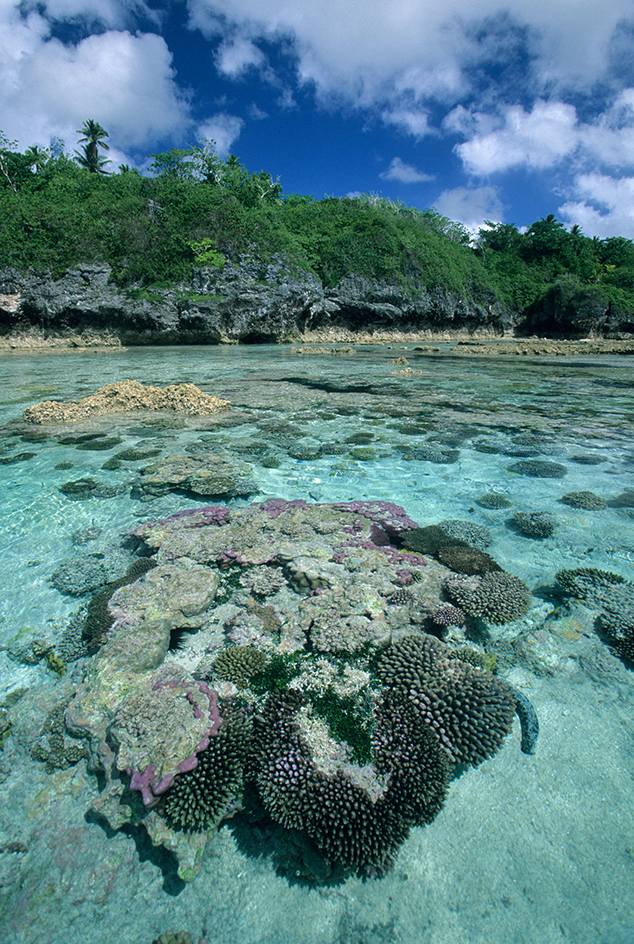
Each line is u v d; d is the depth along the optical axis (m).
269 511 6.14
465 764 2.95
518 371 23.53
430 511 6.52
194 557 5.07
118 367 22.34
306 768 2.76
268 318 39.62
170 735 2.88
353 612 4.11
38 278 32.78
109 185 41.94
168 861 2.52
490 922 2.23
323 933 2.22
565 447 9.47
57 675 3.73
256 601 4.43
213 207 38.97
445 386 17.83
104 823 2.69
